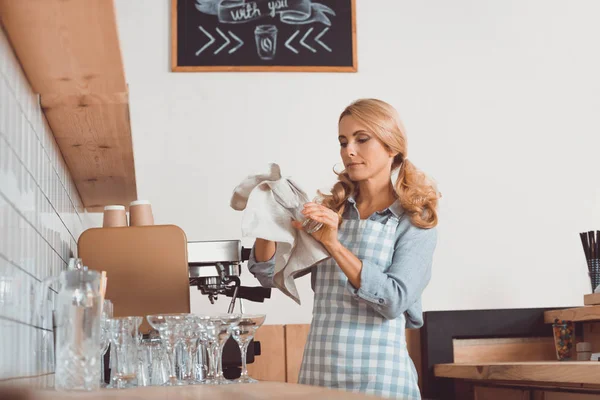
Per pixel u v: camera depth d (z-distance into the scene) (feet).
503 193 15.12
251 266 6.97
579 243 15.19
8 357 4.05
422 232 6.49
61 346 4.07
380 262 6.41
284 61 14.83
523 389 11.45
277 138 14.69
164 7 14.75
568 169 15.38
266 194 6.23
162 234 7.28
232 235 14.30
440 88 15.23
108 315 5.43
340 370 6.24
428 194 6.55
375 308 6.15
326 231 5.98
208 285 8.93
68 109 6.10
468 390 13.15
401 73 15.16
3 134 4.19
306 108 14.84
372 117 6.50
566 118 15.52
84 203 10.61
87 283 4.13
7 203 4.18
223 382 5.13
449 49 15.37
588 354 12.62
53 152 6.84
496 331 13.76
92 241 7.23
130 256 7.23
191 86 14.60
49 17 4.40
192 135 14.48
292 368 13.15
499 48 15.52
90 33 4.66
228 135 14.57
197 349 5.82
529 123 15.40
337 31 15.05
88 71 5.36
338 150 14.82
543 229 15.14
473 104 15.28
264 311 14.05
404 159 6.72
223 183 14.43
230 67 14.66
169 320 5.09
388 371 6.21
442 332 13.57
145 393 3.99
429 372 13.43
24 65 5.10
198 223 14.26
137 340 5.12
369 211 6.77
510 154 15.25
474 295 14.75
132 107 14.39
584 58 15.74
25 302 4.72
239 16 14.85
